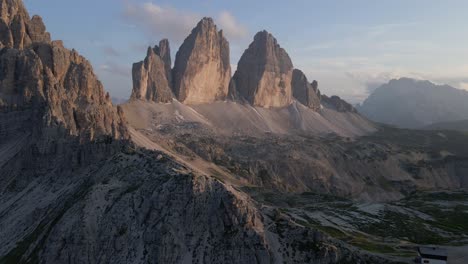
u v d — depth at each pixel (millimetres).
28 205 185000
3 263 145125
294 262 121375
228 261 121438
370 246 160875
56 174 198250
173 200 132875
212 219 129125
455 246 174125
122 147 191875
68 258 131750
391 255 139125
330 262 122500
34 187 197875
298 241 126875
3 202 197000
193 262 121750
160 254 123250
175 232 126875
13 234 167000
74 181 187375
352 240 172750
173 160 164250
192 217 129750
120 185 151625
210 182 136875
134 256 126562
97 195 145625
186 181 135250
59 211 158250
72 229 136000
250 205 135375
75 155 198000
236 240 124250
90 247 131625
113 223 135750
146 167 158625
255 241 123938
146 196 139250
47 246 136125
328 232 186875
